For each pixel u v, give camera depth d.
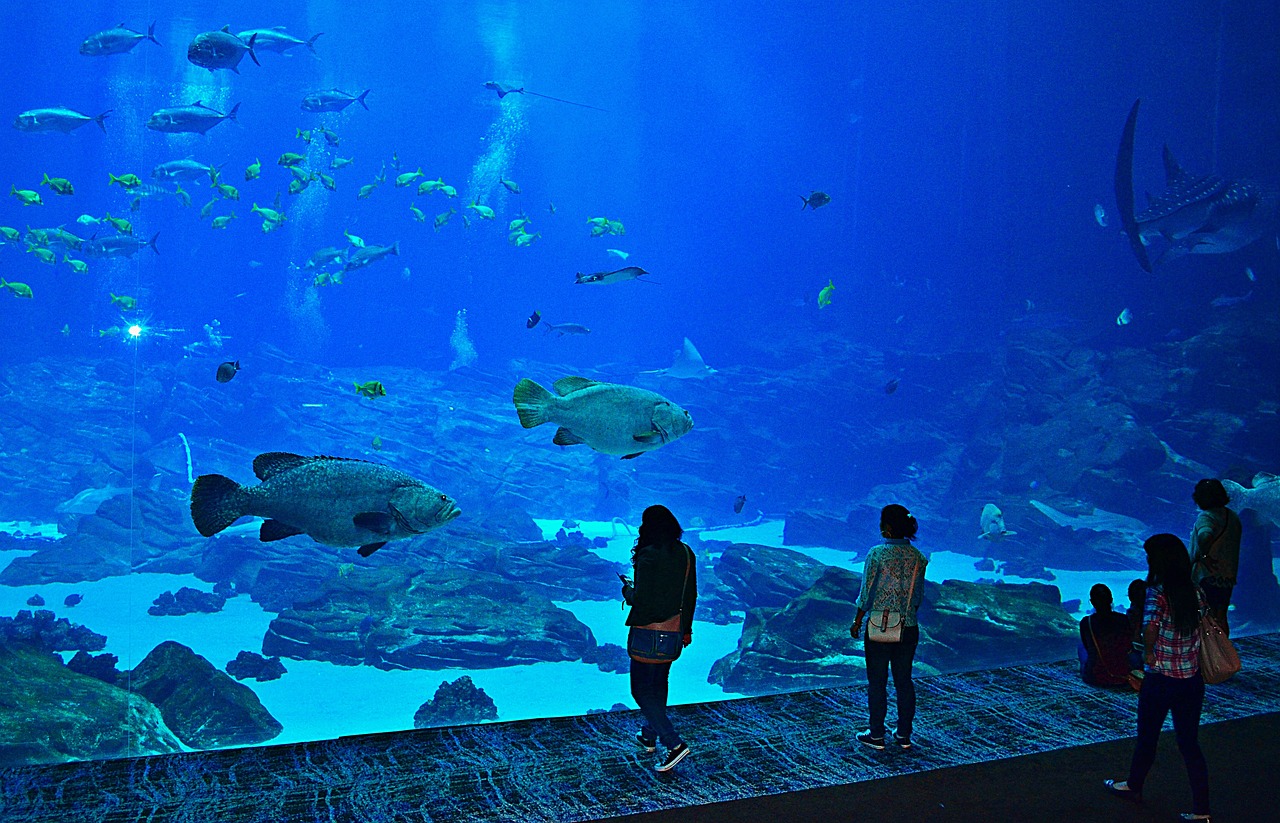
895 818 3.60
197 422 29.28
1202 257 33.97
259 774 3.89
